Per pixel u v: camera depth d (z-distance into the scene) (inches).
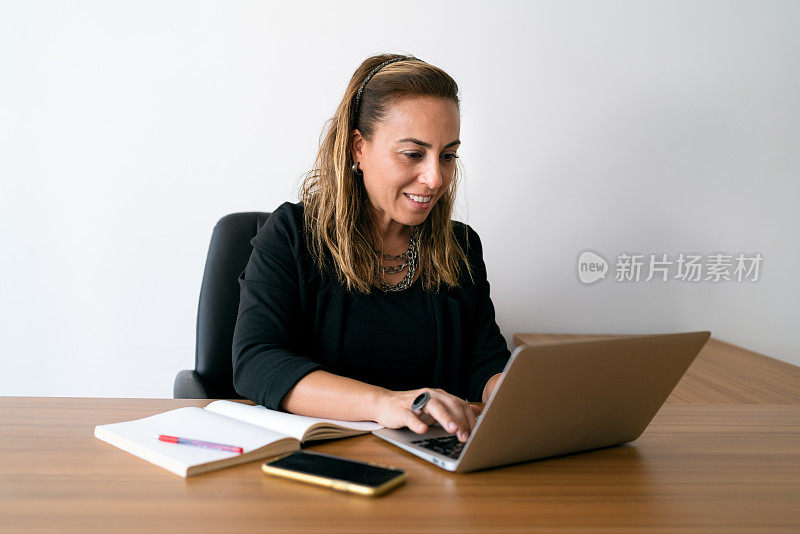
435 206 57.7
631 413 38.0
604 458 37.3
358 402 41.9
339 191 54.4
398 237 58.0
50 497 29.5
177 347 93.5
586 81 92.3
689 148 93.4
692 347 37.6
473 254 63.2
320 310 55.4
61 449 35.9
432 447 36.8
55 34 89.1
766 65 92.7
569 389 33.6
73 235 91.5
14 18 88.6
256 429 38.3
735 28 92.2
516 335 92.2
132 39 89.8
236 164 92.0
